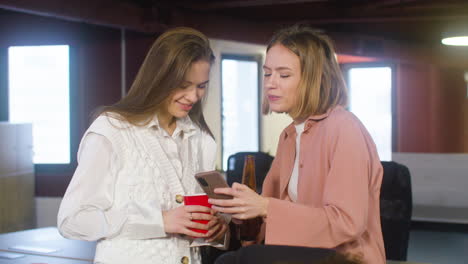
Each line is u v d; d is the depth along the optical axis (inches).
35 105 238.2
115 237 56.4
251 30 268.1
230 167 141.6
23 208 223.5
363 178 55.1
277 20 283.7
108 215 56.1
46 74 236.4
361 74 382.0
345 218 53.6
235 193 55.0
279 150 69.4
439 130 380.2
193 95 58.6
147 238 56.5
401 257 94.0
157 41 58.5
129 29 217.5
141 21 215.3
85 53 231.9
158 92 57.5
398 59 346.9
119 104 59.2
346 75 384.2
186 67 56.4
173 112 59.8
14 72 239.1
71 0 181.3
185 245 59.2
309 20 279.4
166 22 217.3
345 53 319.3
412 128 379.6
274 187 69.6
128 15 207.5
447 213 238.7
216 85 278.2
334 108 60.1
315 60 59.1
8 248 90.4
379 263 58.5
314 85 59.1
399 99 378.3
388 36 346.0
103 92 230.7
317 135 60.0
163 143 60.4
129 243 56.2
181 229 56.1
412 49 350.9
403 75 376.2
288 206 55.2
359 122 59.1
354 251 56.7
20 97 239.5
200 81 58.3
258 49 302.2
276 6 257.4
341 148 55.7
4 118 239.9
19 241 95.7
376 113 383.2
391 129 381.4
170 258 57.5
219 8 238.4
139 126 57.7
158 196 57.6
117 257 55.7
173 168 59.4
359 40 325.4
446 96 379.2
